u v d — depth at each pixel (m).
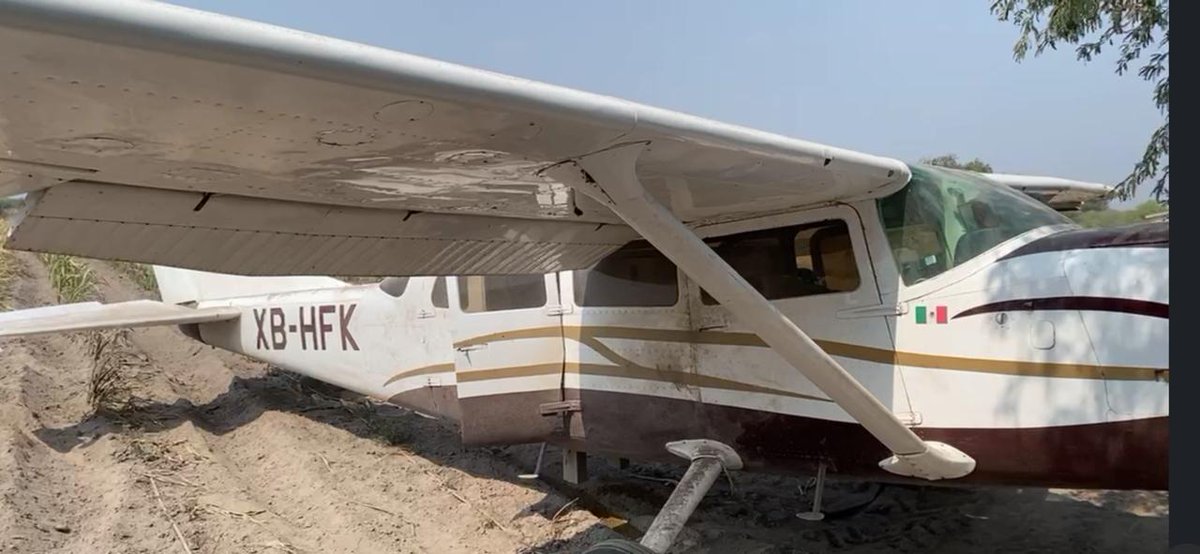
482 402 4.72
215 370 7.97
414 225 3.57
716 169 2.88
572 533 4.34
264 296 6.63
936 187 3.41
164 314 6.51
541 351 4.55
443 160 2.45
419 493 4.96
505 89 1.98
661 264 4.12
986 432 3.15
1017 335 3.10
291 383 7.44
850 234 3.50
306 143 2.19
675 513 3.47
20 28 1.36
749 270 3.81
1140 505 4.38
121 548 3.85
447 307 5.29
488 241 3.93
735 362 3.85
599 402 4.35
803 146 2.85
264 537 4.12
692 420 4.01
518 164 2.51
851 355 3.49
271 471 5.39
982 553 3.90
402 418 6.59
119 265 16.00
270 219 3.16
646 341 4.16
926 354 3.30
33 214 2.68
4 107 1.75
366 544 4.20
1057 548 3.90
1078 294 3.00
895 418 3.10
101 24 1.41
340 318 5.97
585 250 4.23
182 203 2.84
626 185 2.58
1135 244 2.97
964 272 3.26
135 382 7.02
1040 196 5.96
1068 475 3.04
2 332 5.83
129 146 2.14
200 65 1.58
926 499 4.65
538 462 5.14
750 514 4.54
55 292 11.26
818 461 3.64
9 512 4.01
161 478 4.80
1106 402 2.91
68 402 6.27
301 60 1.64
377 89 1.79
